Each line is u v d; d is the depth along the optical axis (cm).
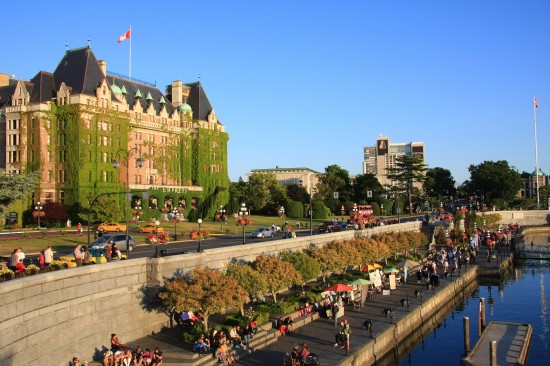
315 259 6400
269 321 5003
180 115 15525
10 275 3347
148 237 8050
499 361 4591
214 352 3994
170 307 4438
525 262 12231
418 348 5531
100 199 11475
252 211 18012
